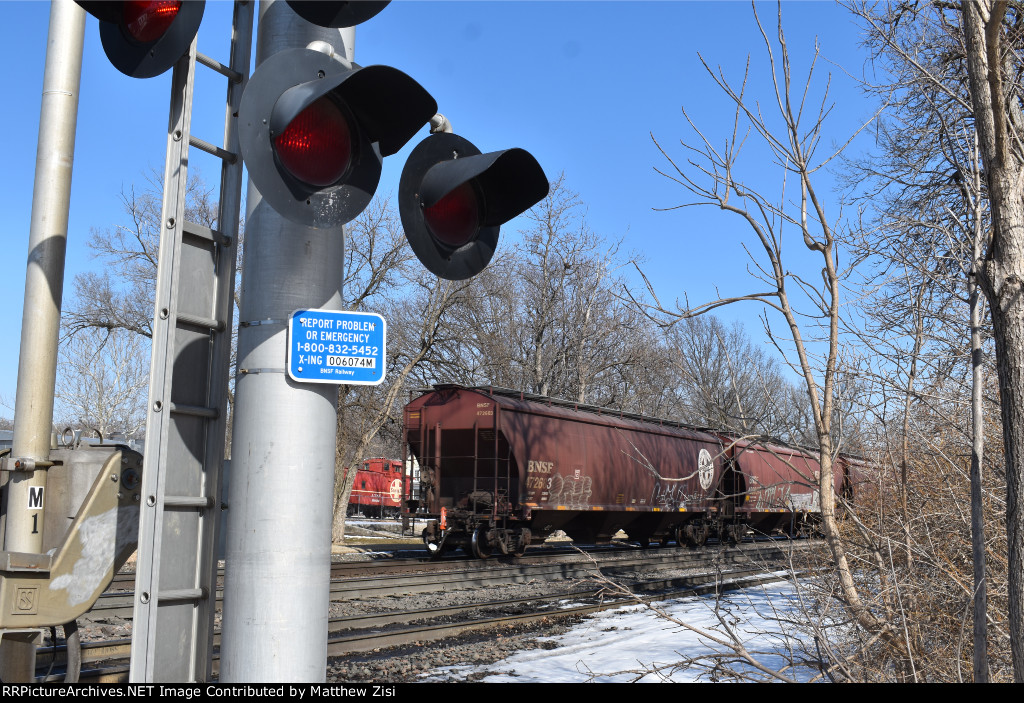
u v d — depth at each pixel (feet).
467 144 11.93
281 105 9.94
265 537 10.81
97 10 10.37
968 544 19.43
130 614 35.12
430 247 11.64
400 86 10.15
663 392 95.25
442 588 50.67
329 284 11.68
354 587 45.75
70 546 14.90
